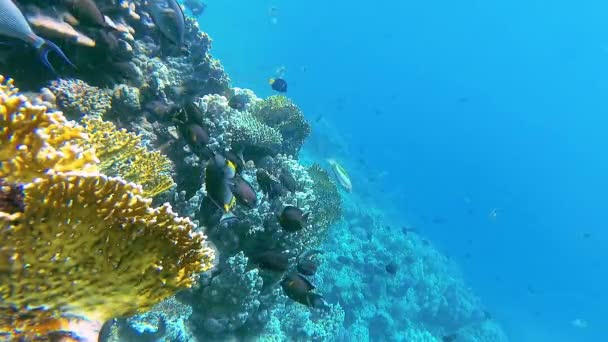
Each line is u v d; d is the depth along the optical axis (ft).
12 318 4.96
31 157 5.21
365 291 53.21
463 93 330.75
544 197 285.43
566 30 309.63
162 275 5.90
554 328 124.77
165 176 13.60
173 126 19.70
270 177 20.79
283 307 24.64
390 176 205.46
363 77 335.47
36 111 5.20
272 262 16.19
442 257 97.86
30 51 15.34
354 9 341.41
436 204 208.64
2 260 4.68
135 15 21.29
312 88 270.67
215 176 12.36
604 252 226.99
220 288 17.12
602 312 164.14
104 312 5.73
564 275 201.67
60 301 5.24
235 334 18.66
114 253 5.42
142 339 14.84
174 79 26.35
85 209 5.06
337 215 32.65
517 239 221.87
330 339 30.71
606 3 282.15
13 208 4.83
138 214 5.44
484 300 108.88
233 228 18.56
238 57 192.13
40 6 14.84
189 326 17.33
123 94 19.16
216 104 27.25
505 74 337.72
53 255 4.98
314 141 104.27
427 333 60.18
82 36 16.55
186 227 5.88
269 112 35.42
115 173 11.89
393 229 85.15
